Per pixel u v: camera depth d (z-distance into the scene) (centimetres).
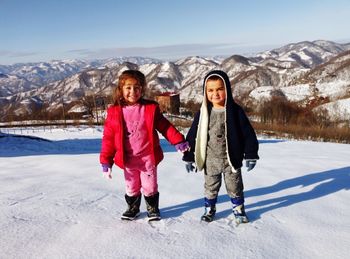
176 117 3691
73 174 517
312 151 872
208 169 304
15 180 472
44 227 288
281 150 900
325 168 548
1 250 247
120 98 300
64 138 1748
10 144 1210
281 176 484
